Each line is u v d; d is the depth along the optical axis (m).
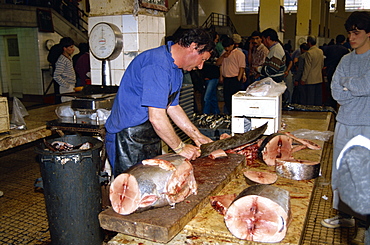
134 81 2.46
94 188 2.69
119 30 3.90
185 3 16.52
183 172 1.91
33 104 10.04
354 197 1.21
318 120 4.47
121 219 1.76
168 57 2.32
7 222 3.62
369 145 1.22
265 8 9.55
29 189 4.47
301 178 2.36
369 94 2.59
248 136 2.84
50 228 2.71
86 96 3.49
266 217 1.69
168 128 2.27
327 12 20.77
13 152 6.03
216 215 1.91
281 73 5.51
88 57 6.02
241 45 10.84
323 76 8.54
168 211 1.83
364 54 2.69
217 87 7.61
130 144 2.68
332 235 3.23
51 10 10.38
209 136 3.90
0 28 10.54
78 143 3.00
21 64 10.46
